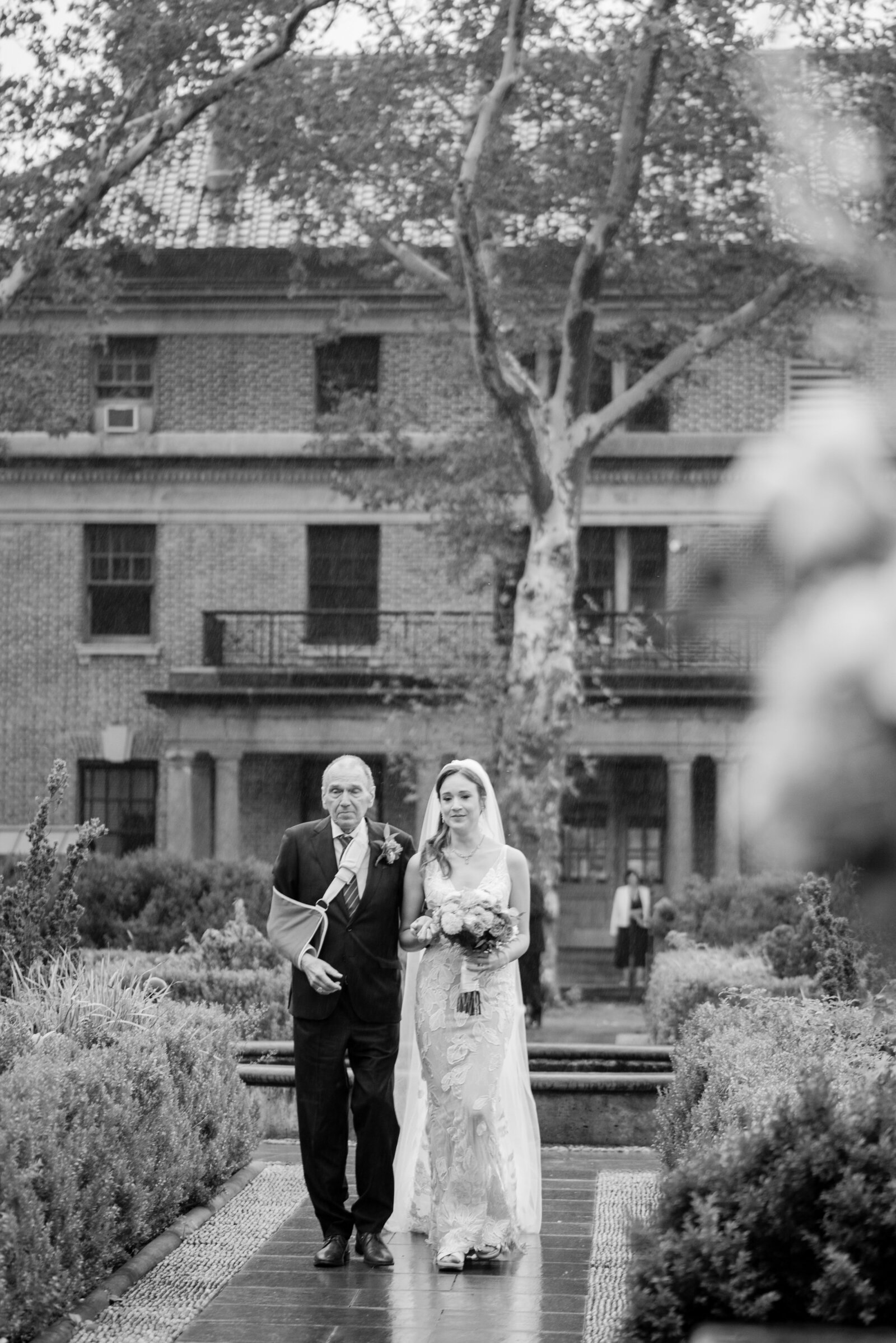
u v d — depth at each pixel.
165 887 23.16
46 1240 6.09
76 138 20.58
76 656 32.06
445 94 21.78
